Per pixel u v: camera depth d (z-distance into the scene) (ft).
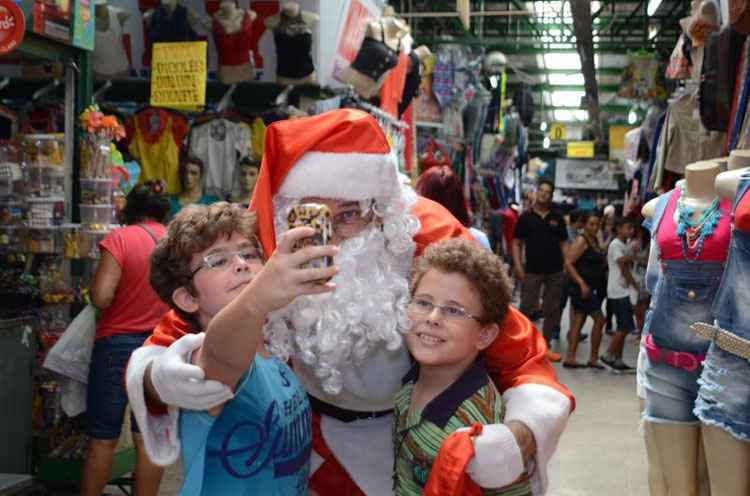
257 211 5.21
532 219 26.84
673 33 46.83
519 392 5.06
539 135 89.30
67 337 11.80
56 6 11.98
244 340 3.80
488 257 5.02
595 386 22.71
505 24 45.93
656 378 9.56
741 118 12.00
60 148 12.71
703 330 8.46
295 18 16.07
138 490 11.19
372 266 5.57
